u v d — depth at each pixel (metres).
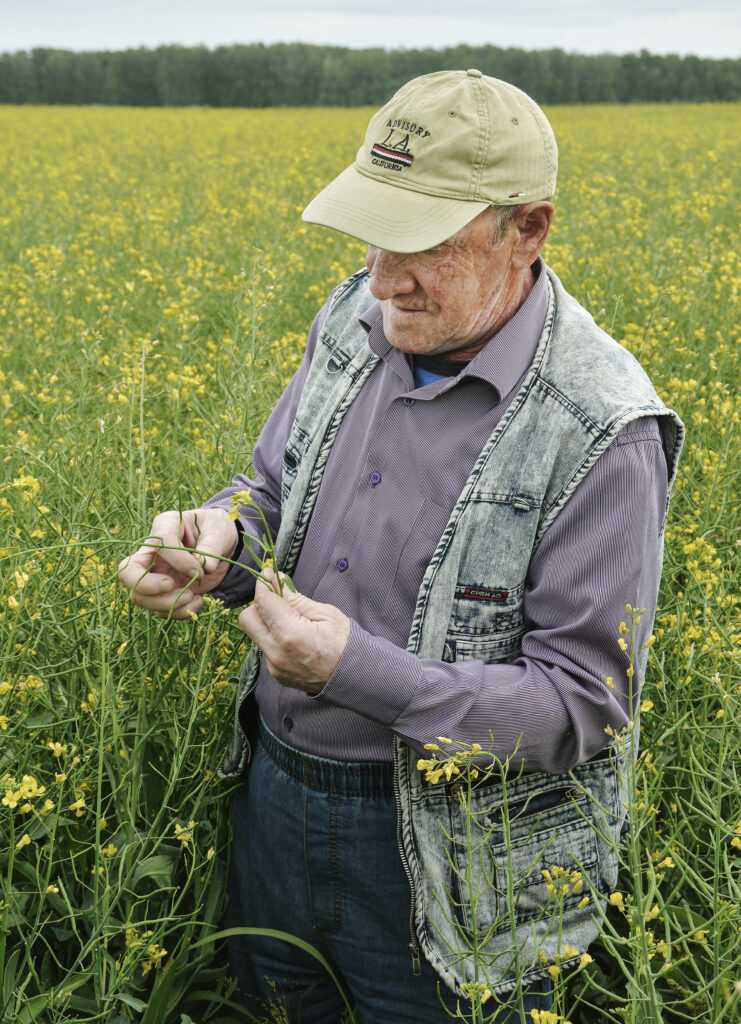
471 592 1.86
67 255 7.14
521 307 1.90
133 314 6.08
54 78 50.28
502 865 1.90
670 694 2.69
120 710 2.27
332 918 2.07
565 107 37.88
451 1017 2.03
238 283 6.02
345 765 1.98
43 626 2.29
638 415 1.77
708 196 8.79
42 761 2.40
